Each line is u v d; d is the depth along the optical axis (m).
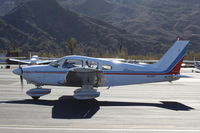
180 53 18.09
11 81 27.64
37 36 123.38
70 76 16.05
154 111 14.24
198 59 72.38
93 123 11.51
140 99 18.08
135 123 11.69
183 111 14.38
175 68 18.09
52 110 13.88
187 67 63.03
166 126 11.31
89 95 15.86
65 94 19.48
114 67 17.70
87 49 115.19
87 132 10.15
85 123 11.48
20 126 10.75
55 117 12.41
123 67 17.73
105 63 17.70
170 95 20.23
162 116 13.13
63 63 17.50
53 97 18.02
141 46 131.12
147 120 12.27
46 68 17.47
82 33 134.50
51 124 11.17
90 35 133.12
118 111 14.03
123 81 17.73
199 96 19.88
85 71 15.68
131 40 135.38
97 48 119.25
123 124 11.48
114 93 20.61
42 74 17.38
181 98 18.84
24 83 25.80
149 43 137.75
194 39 168.00
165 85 27.45
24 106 14.68
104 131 10.34
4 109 13.76
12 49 83.19
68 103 15.98
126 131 10.41
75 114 13.13
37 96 16.86
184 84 28.75
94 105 15.55
